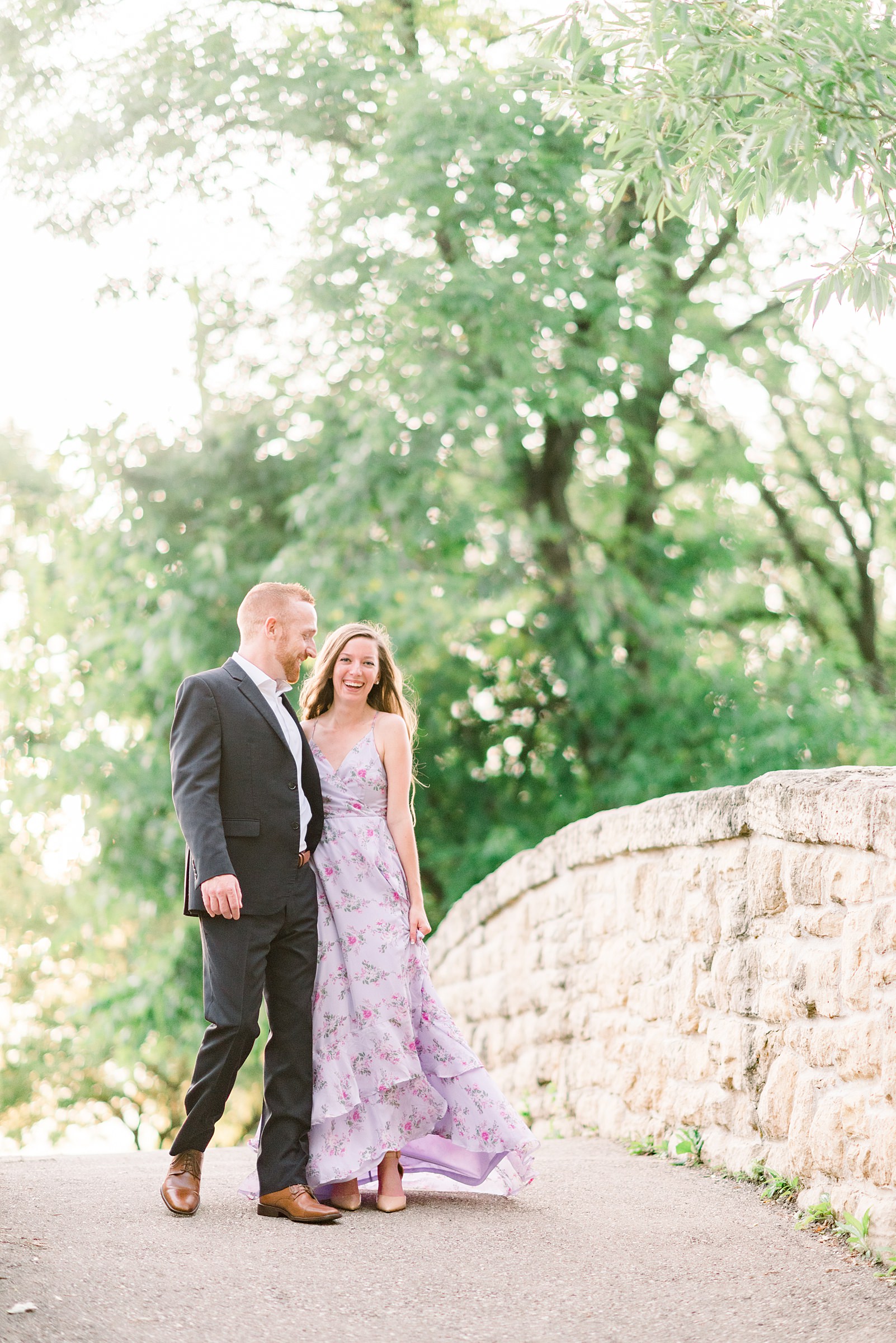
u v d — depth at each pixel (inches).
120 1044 469.4
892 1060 137.4
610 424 465.4
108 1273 117.9
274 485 449.7
